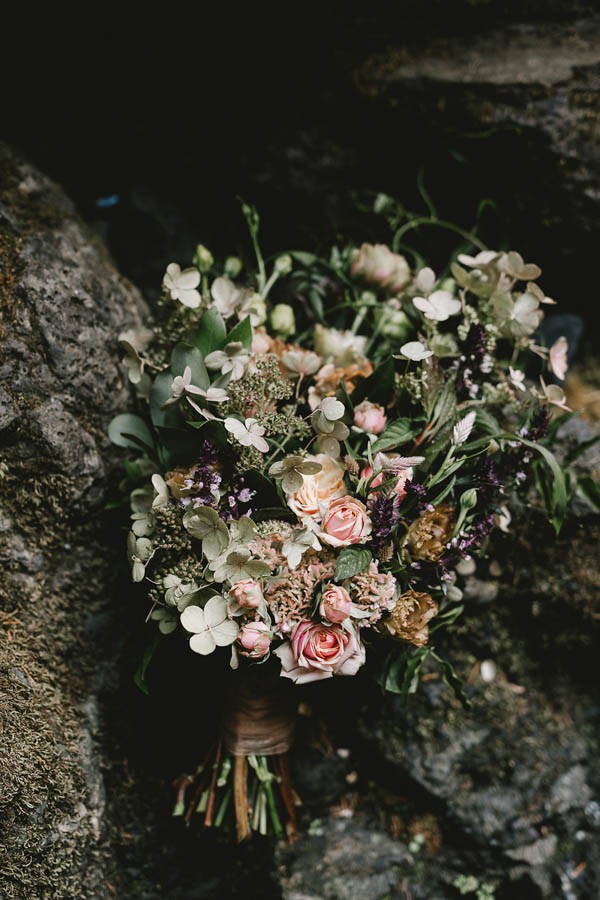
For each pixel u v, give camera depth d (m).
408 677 1.20
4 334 1.19
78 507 1.24
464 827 1.40
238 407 1.11
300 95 1.53
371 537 1.06
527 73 1.44
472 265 1.24
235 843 1.33
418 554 1.09
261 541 1.06
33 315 1.22
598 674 1.51
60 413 1.22
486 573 1.45
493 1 1.52
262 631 1.03
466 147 1.47
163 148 1.59
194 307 1.20
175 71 1.51
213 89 1.53
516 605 1.48
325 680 1.39
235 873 1.34
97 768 1.22
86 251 1.36
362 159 1.54
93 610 1.28
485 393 1.26
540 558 1.44
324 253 1.58
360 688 1.41
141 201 1.60
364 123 1.51
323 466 1.08
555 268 1.55
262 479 1.09
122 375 1.30
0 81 1.48
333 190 1.57
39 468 1.20
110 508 1.26
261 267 1.35
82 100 1.54
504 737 1.45
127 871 1.29
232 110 1.54
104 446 1.27
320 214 1.59
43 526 1.23
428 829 1.44
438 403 1.13
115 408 1.29
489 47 1.51
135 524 1.13
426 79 1.46
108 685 1.28
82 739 1.21
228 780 1.27
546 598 1.45
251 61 1.51
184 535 1.10
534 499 1.39
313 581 1.06
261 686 1.19
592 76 1.44
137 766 1.33
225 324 1.24
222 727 1.25
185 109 1.55
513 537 1.42
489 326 1.22
